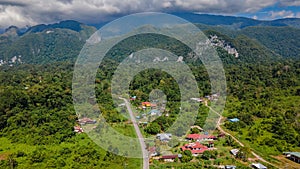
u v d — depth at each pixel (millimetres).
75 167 58031
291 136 76812
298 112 92938
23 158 65375
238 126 83438
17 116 85188
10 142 75438
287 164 63656
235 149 68125
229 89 118688
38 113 87375
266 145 73000
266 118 91938
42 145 71750
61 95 97750
